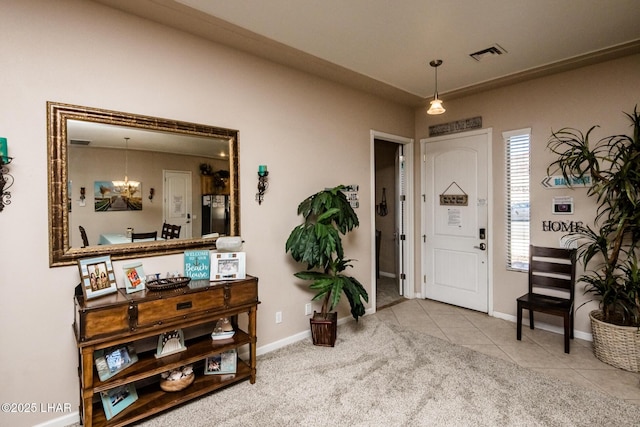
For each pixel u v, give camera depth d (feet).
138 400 6.84
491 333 11.05
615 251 9.06
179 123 8.01
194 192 8.34
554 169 11.02
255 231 9.52
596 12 7.47
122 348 6.76
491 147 12.61
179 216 8.10
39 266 6.36
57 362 6.57
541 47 9.17
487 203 12.78
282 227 10.18
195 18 7.59
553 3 7.11
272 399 7.39
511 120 12.05
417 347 10.00
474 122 13.11
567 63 10.12
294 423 6.57
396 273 19.12
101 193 7.02
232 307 7.64
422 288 15.11
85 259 6.48
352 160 12.35
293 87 10.44
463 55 9.65
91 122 6.87
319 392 7.64
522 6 7.22
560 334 10.93
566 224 10.79
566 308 9.56
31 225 6.27
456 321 12.20
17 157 6.11
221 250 8.50
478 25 8.02
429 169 14.70
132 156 7.43
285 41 8.75
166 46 7.88
